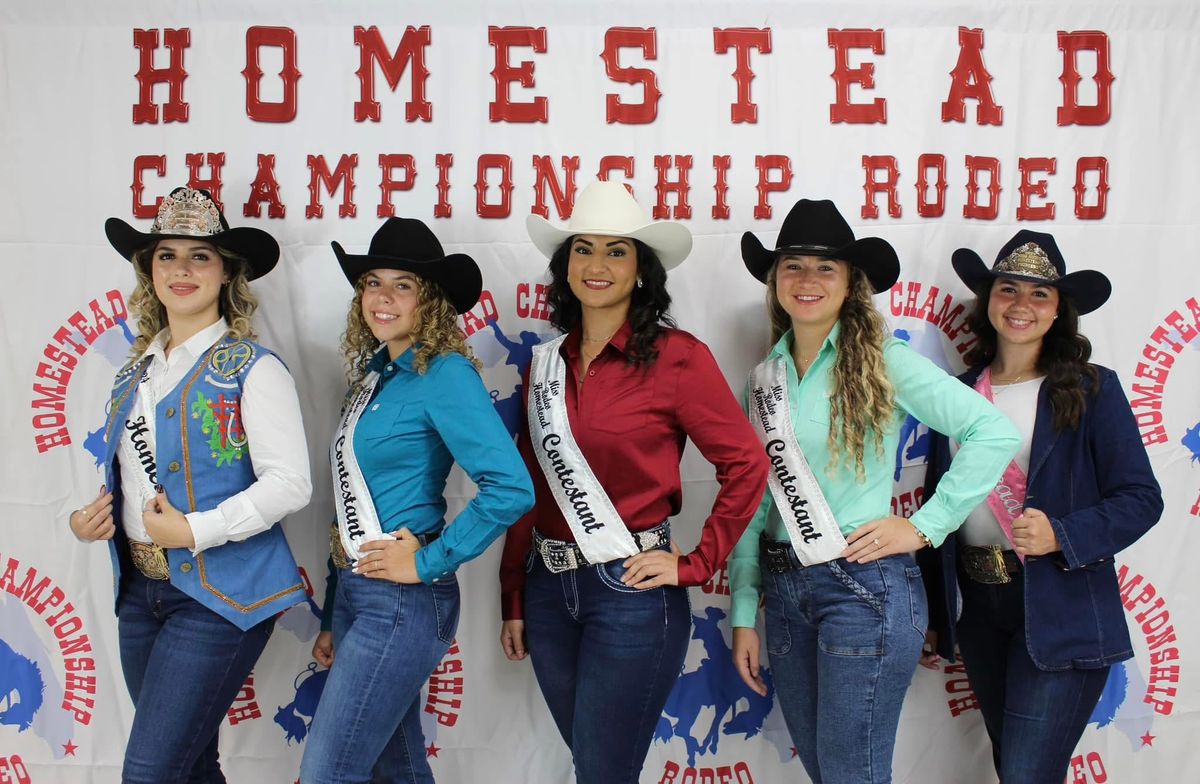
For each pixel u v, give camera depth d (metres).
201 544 1.60
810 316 1.71
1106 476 1.79
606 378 1.66
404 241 1.68
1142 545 2.19
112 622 2.14
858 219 2.15
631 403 1.63
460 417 1.57
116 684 2.14
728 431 1.63
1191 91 2.16
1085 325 2.18
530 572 1.79
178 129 2.09
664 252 1.76
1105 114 2.16
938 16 2.13
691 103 2.12
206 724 1.65
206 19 2.08
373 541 1.61
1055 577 1.78
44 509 2.12
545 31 2.10
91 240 2.11
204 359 1.70
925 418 1.69
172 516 1.61
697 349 1.64
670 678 1.65
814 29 2.12
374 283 1.67
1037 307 1.83
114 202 2.10
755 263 1.95
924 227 2.15
